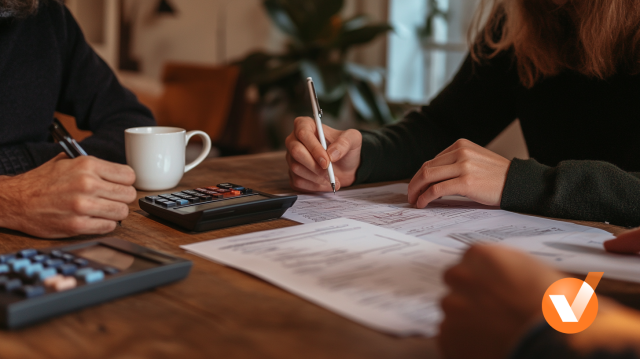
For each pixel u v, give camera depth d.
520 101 1.10
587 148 0.99
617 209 0.65
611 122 0.96
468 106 1.10
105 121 1.08
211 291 0.42
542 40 0.97
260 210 0.63
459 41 3.11
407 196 0.80
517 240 0.56
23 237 0.58
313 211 0.70
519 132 1.92
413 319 0.36
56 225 0.56
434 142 1.04
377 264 0.47
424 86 3.38
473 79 1.12
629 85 0.93
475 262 0.33
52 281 0.38
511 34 1.04
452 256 0.49
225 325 0.36
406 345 0.33
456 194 0.70
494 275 0.31
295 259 0.49
